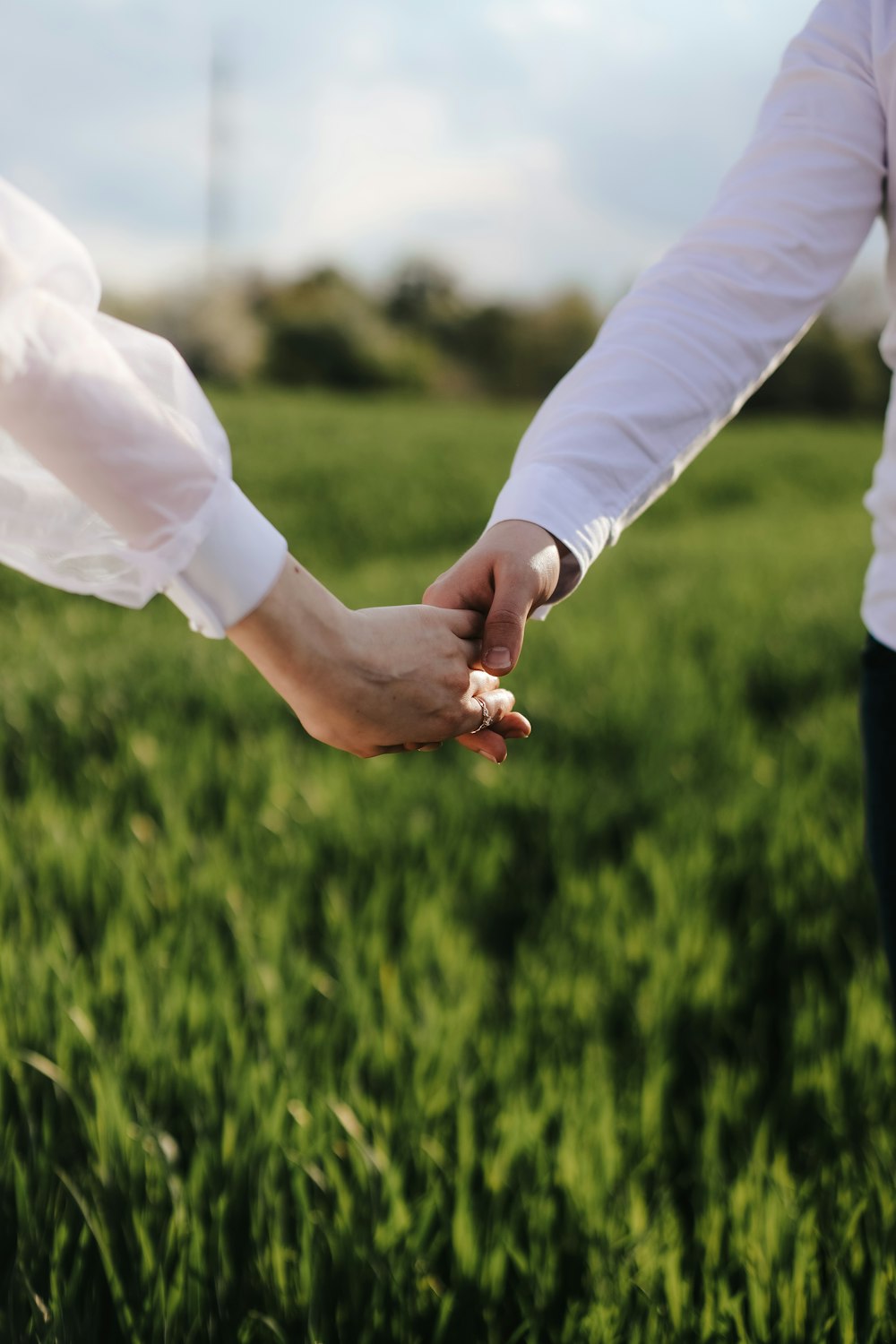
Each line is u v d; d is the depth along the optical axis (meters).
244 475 15.38
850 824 3.77
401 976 2.76
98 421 1.02
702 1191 2.12
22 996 2.42
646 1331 1.72
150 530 1.06
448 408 35.06
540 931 3.12
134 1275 1.81
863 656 1.49
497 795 3.97
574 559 1.50
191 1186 1.93
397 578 8.80
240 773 3.99
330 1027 2.53
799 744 4.69
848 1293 1.74
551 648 6.07
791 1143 2.37
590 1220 1.90
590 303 45.38
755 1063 2.61
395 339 43.56
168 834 3.46
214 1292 1.79
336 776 3.98
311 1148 2.04
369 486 15.21
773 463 21.45
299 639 1.18
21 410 1.00
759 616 7.32
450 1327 1.78
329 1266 1.81
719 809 3.89
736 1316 1.71
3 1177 1.94
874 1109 2.32
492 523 1.50
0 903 2.84
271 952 2.73
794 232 1.49
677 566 9.76
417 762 4.29
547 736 4.71
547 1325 1.79
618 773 4.43
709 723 4.93
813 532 13.29
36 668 5.28
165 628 6.86
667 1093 2.51
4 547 1.09
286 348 41.22
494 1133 2.13
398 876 3.31
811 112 1.48
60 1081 2.09
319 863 3.44
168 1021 2.36
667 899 3.17
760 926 3.19
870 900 3.32
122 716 4.66
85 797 3.78
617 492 1.51
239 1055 2.23
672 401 1.51
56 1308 1.66
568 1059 2.52
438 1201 1.92
